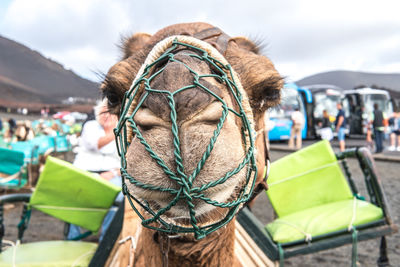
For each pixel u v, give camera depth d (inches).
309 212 116.1
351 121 1123.9
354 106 1126.4
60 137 399.5
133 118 45.6
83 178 112.6
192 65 47.1
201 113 42.7
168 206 43.2
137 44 85.2
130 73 63.6
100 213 116.3
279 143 908.0
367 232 104.1
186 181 42.2
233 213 51.4
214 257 61.1
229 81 50.8
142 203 47.9
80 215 115.8
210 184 42.6
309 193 123.1
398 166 518.6
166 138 42.3
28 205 114.6
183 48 52.8
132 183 44.4
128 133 51.9
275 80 65.7
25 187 286.0
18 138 407.2
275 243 106.3
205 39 63.8
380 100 1114.7
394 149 730.8
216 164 43.5
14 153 253.3
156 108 42.1
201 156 42.4
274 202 123.3
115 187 115.1
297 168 124.2
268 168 76.3
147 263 65.6
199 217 49.1
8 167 255.4
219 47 62.1
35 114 3127.5
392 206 281.9
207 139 42.6
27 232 222.8
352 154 115.5
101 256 92.1
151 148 42.6
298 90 950.4
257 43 91.9
